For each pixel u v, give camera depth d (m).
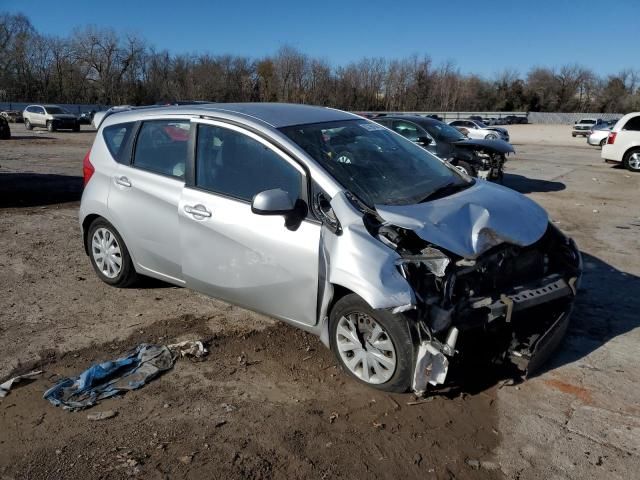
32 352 4.01
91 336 4.27
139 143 4.76
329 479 2.77
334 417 3.26
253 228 3.82
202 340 4.20
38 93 66.88
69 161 16.23
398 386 3.38
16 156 17.48
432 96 74.31
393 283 3.17
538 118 78.44
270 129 3.93
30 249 6.53
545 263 4.01
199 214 4.12
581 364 3.91
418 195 3.82
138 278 5.07
